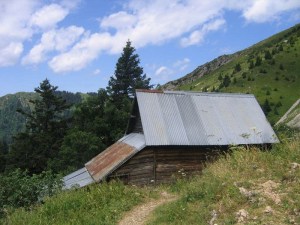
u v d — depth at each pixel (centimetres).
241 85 14575
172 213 1245
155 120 2336
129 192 1759
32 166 5631
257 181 1216
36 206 1788
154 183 2212
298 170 1196
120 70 6125
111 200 1662
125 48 6222
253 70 15588
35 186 1953
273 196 1084
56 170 4250
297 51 16550
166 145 2227
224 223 1018
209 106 2545
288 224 930
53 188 1986
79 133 4284
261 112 2628
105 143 4669
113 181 1961
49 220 1513
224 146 2341
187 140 2280
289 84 13662
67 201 1653
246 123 2498
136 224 1318
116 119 4722
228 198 1141
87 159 4156
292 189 1098
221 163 1522
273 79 14312
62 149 4478
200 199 1272
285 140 1541
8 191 1895
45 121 6303
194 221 1122
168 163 2267
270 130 2484
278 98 12612
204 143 2291
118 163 2225
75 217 1492
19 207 1838
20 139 5969
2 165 6262
